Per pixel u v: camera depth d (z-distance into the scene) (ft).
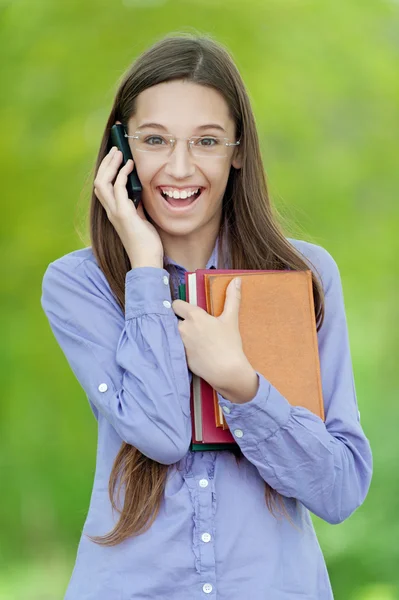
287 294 11.19
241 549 10.75
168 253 12.05
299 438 10.59
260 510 10.91
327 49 38.22
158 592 10.66
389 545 32.63
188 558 10.65
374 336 39.75
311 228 38.45
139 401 10.63
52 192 35.81
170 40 11.59
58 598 32.83
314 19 38.19
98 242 11.88
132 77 11.62
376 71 38.11
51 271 11.81
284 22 37.83
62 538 35.55
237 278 11.09
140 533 10.77
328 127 38.58
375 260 38.96
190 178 11.34
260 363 10.99
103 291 11.68
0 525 35.42
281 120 37.65
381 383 39.45
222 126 11.48
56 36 35.60
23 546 35.29
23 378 36.06
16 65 35.55
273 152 38.14
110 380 11.11
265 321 11.08
